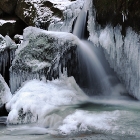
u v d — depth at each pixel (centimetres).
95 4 713
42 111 523
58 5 1019
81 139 398
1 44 722
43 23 1002
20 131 479
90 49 714
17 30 1134
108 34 663
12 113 551
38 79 658
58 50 679
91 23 723
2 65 712
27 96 570
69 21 841
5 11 1177
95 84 707
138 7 580
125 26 623
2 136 452
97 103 586
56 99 575
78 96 625
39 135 448
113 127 418
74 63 691
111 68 696
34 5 1077
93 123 437
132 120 440
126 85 666
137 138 385
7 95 632
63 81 665
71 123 455
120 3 623
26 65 676
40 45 702
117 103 588
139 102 601
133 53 614
